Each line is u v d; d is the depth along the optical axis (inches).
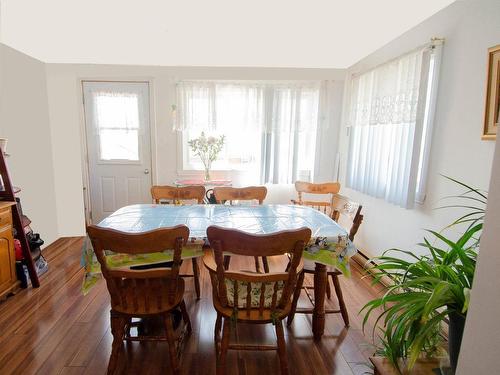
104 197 148.0
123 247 51.3
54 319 76.9
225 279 58.9
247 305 55.0
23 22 95.6
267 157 146.3
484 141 65.7
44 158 128.3
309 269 73.8
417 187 88.0
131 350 66.7
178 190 97.6
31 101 119.8
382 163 103.2
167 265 80.6
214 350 67.5
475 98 68.2
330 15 91.3
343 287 97.7
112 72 135.6
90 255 59.9
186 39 112.0
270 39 112.0
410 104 86.7
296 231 50.0
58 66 131.3
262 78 140.6
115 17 93.7
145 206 88.2
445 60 78.5
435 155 82.0
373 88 108.3
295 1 83.3
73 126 136.1
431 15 84.4
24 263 91.7
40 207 125.6
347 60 132.4
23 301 84.9
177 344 66.9
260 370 62.2
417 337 38.8
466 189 70.7
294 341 70.8
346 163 136.3
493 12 63.5
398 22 93.1
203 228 67.7
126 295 60.7
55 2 83.6
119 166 146.1
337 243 64.5
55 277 99.7
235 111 144.3
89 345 67.7
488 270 26.3
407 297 42.2
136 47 120.1
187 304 85.7
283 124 144.7
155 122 141.9
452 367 42.3
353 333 74.3
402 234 96.0
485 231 26.6
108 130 142.6
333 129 148.3
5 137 105.3
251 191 101.0
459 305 39.4
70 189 139.6
